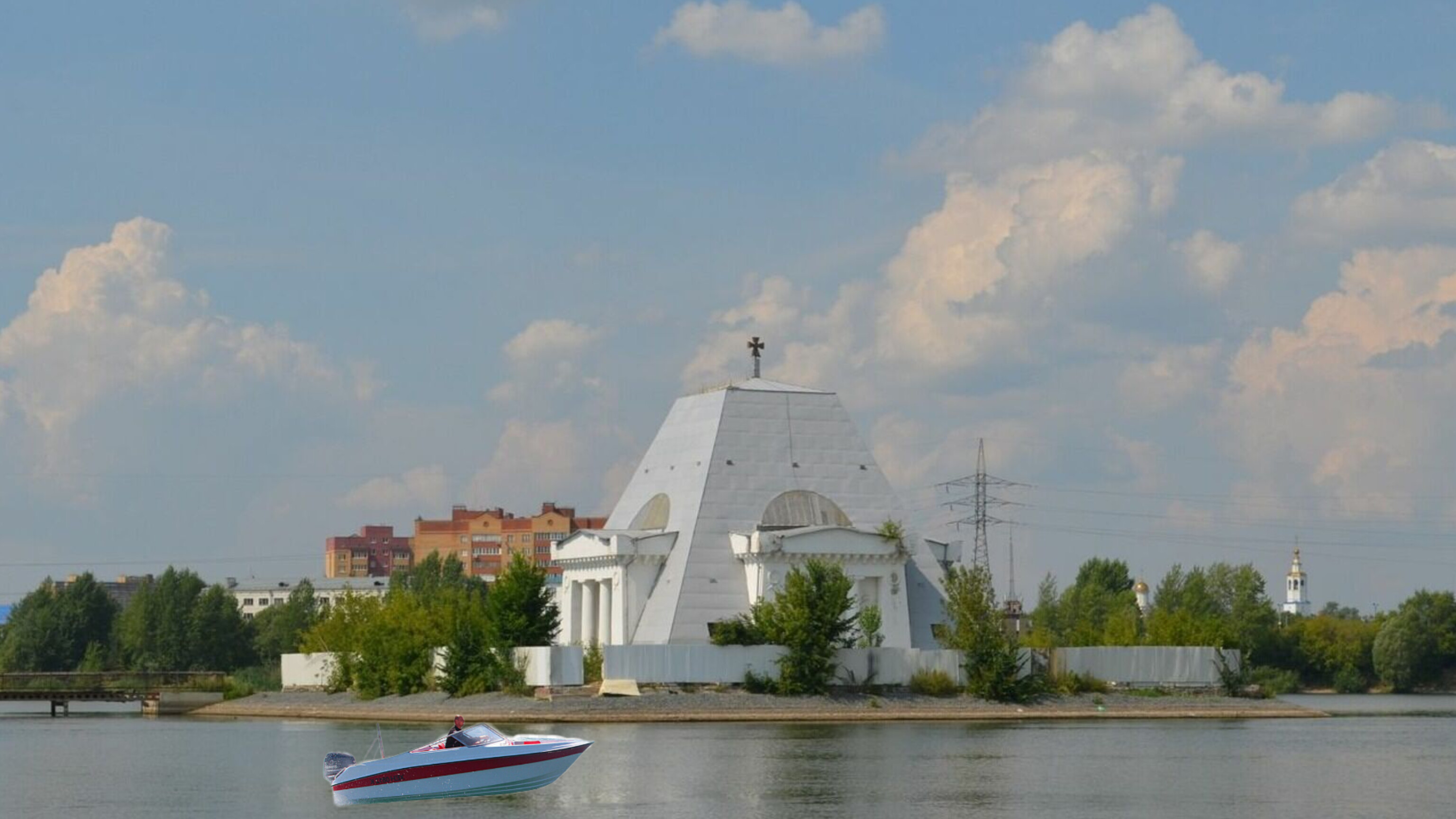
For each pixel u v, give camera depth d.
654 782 111.31
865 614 194.75
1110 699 193.00
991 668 189.25
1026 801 102.62
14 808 103.81
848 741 144.12
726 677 184.12
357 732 164.75
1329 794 107.19
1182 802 102.81
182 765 130.00
